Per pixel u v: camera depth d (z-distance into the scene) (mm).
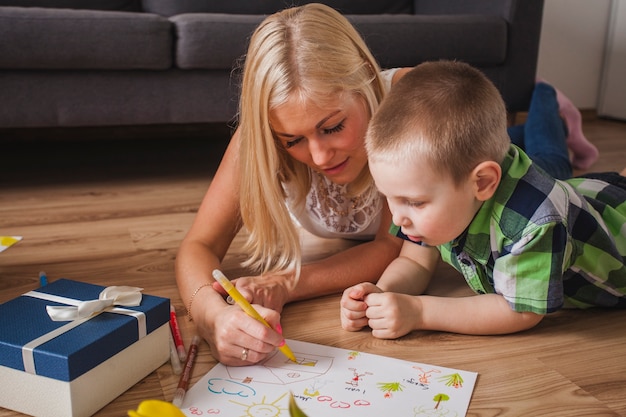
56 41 1917
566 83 3434
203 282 1130
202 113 2135
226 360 970
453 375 952
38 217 1794
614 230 1199
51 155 2564
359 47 1126
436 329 1103
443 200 942
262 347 947
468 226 1028
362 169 1258
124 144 2783
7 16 1874
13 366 846
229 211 1279
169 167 2432
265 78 1034
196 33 2027
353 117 1058
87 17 1946
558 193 1018
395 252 1317
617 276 1159
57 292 997
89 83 2016
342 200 1373
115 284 1334
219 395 892
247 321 953
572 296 1186
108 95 2039
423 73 998
